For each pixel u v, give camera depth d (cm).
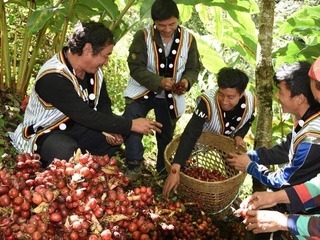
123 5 543
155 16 341
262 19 329
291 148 267
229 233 344
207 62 504
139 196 230
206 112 341
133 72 360
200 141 381
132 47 361
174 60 365
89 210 208
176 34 362
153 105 390
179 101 379
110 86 551
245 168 306
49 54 461
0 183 208
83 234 204
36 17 363
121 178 234
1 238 197
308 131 244
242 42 497
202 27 774
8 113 412
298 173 256
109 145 337
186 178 329
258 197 246
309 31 441
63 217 208
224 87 316
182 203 323
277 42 632
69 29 574
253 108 353
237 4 436
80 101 293
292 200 240
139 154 372
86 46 279
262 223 237
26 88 457
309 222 221
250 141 500
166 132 398
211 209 343
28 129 310
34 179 224
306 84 250
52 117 304
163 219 275
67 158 299
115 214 219
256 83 343
